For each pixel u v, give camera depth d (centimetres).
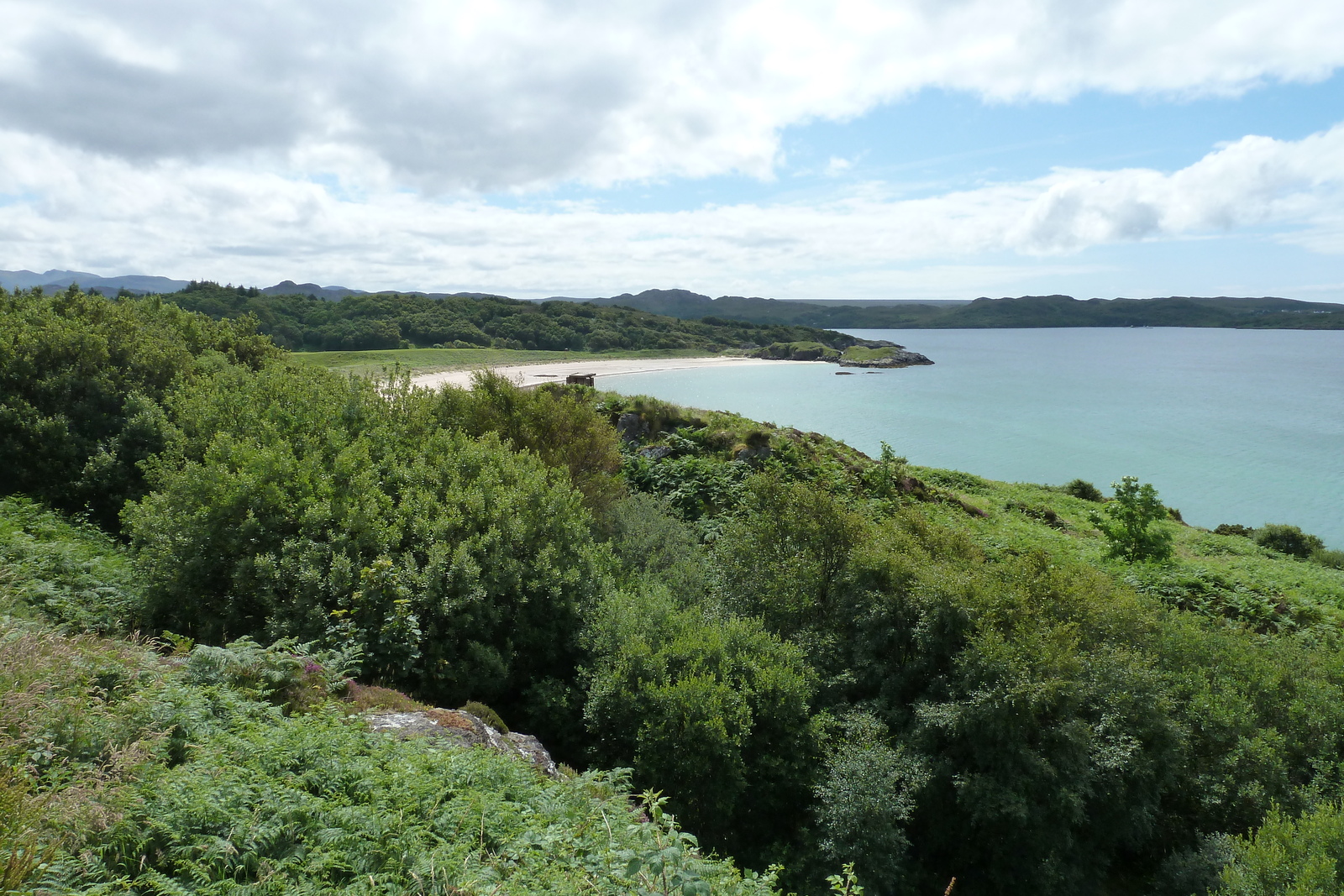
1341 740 984
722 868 474
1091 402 8000
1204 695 1013
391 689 821
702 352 17938
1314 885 675
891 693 1012
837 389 9238
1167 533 2022
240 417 1535
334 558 991
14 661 491
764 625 1159
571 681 1080
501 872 429
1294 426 6406
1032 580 1070
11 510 1288
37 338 1827
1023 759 864
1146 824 907
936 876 910
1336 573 2400
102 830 382
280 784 447
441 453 1412
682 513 1911
